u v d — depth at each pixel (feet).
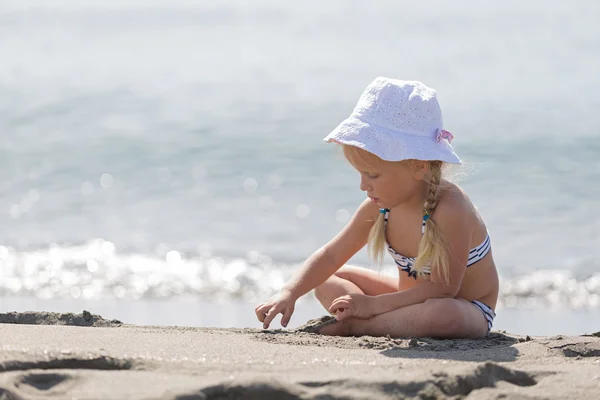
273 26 113.70
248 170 50.83
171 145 56.90
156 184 48.62
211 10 129.90
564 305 30.35
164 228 40.75
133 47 101.35
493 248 36.47
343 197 45.39
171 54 95.55
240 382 11.28
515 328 26.86
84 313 19.02
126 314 28.68
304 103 68.74
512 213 40.96
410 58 87.76
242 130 60.08
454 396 11.66
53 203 45.24
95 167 52.21
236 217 42.27
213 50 97.09
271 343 15.47
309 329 18.02
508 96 68.64
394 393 11.53
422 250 16.89
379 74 80.53
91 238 39.24
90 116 66.08
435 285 17.15
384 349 15.19
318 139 57.16
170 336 15.64
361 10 124.36
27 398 10.88
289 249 37.42
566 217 40.19
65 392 11.28
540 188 44.83
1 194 46.85
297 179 48.93
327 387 11.59
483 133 56.54
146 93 74.64
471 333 17.07
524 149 52.44
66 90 76.07
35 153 55.36
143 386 11.39
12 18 126.21
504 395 11.65
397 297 17.31
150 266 35.32
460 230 16.89
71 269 34.91
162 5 137.59
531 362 13.98
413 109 16.84
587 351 15.37
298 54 92.58
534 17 110.73
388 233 18.20
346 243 19.10
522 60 84.38
